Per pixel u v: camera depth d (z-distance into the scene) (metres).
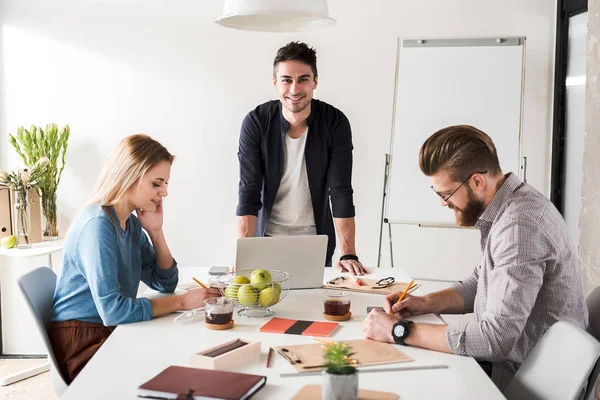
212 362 1.50
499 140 3.81
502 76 3.81
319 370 1.52
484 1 3.92
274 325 1.89
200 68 4.04
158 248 2.34
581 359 1.50
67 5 4.01
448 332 1.69
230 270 2.60
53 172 3.91
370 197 4.08
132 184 2.12
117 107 4.07
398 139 3.89
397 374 1.52
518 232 1.73
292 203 3.06
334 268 2.81
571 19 3.81
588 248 3.02
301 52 2.73
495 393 1.41
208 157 4.09
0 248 3.62
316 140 2.97
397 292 2.16
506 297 1.69
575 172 3.74
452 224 3.83
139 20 4.01
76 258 2.05
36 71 4.05
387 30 3.97
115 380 1.46
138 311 1.94
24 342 4.19
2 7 4.01
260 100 4.05
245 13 2.14
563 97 3.89
